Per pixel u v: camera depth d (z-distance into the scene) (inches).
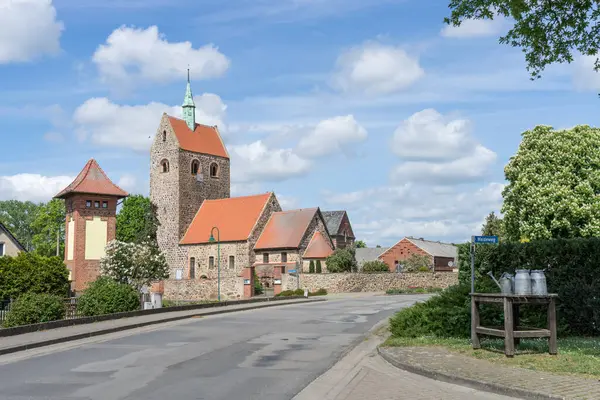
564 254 658.8
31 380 454.0
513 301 492.1
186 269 2987.2
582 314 629.6
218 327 879.7
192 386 424.5
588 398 339.6
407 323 661.3
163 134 3142.2
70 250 2482.8
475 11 676.1
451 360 483.5
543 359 471.2
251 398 386.0
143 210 3378.4
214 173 3280.0
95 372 486.3
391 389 403.9
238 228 2864.2
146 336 765.3
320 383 439.8
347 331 811.4
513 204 2160.4
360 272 2422.5
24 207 4963.1
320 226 2856.8
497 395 377.7
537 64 698.8
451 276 2596.0
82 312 1060.5
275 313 1178.0
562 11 649.6
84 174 2524.6
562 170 2054.6
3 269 1523.1
